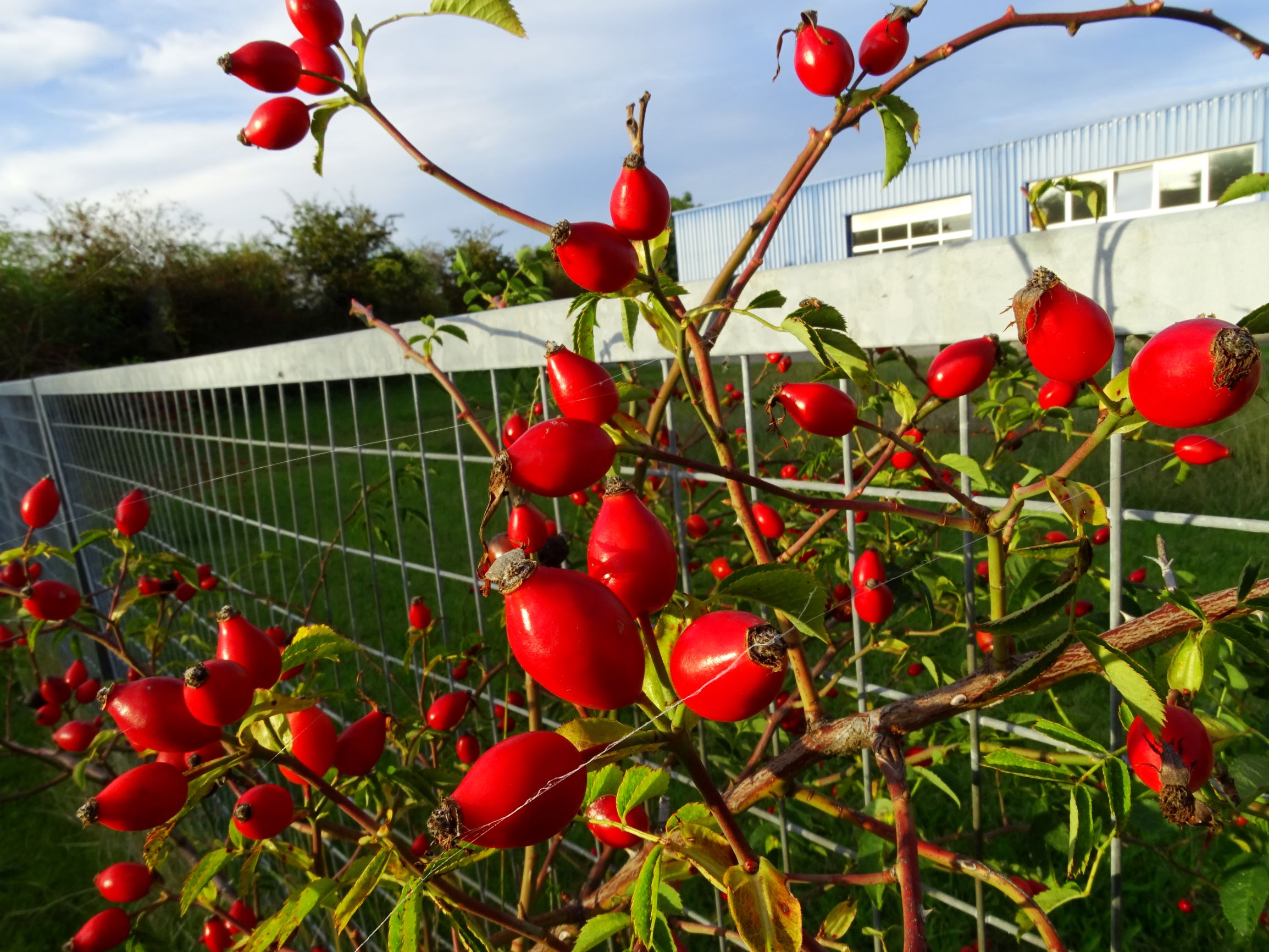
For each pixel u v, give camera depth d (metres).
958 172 20.73
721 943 1.44
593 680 0.58
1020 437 2.12
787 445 1.26
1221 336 0.60
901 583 1.69
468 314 1.86
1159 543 0.93
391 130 1.32
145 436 3.68
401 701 2.97
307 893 0.98
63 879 2.91
